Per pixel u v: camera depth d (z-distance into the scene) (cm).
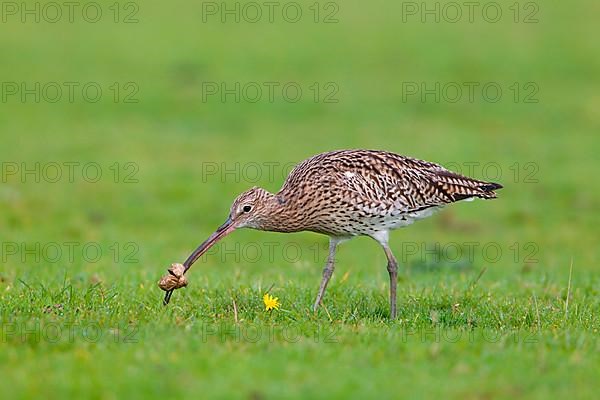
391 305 1053
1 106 2480
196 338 862
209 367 779
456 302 1101
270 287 1134
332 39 3059
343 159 1120
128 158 2198
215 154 2258
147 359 795
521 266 1565
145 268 1380
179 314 970
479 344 878
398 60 2927
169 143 2325
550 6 3428
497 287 1224
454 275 1342
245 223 1105
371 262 1602
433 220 1948
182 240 1767
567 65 2930
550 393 750
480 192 1160
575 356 839
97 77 2702
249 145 2327
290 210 1112
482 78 2820
